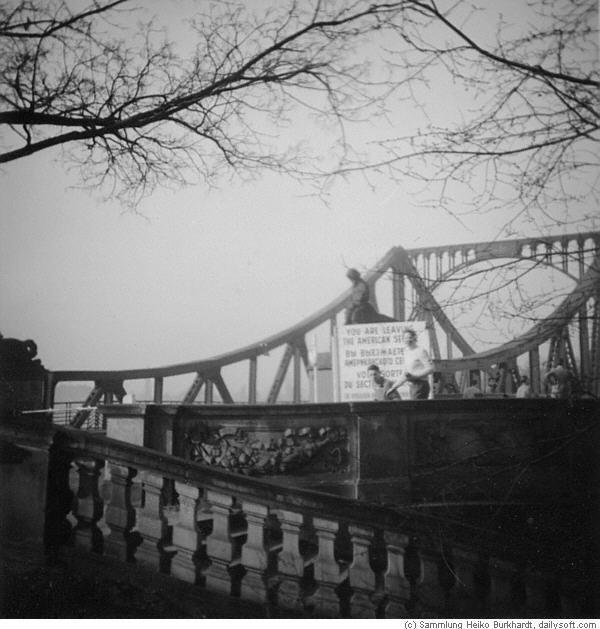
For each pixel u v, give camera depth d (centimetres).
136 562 386
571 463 588
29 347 630
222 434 595
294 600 377
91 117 423
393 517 401
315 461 609
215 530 391
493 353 741
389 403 623
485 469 546
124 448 388
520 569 415
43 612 351
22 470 391
